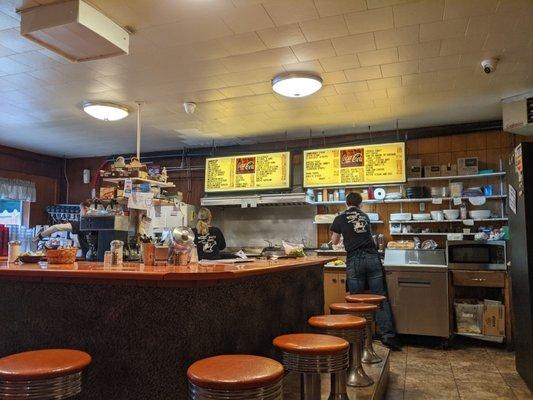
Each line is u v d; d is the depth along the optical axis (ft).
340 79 13.99
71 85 14.56
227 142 22.97
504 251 16.17
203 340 6.89
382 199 19.44
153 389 6.86
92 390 7.30
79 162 26.63
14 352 7.99
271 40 11.30
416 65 12.91
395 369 13.46
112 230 12.28
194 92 15.25
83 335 7.48
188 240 8.75
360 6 9.68
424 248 18.33
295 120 18.75
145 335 7.00
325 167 19.89
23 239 24.07
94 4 9.55
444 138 19.47
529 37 11.17
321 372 6.76
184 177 24.54
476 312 16.43
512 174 12.44
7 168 23.58
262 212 22.72
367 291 15.99
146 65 12.89
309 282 12.83
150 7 9.67
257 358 6.17
